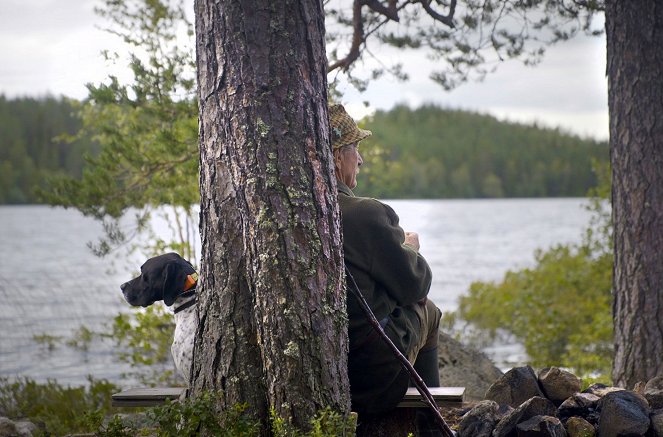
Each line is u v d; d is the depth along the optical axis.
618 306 5.75
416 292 3.54
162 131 6.85
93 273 31.84
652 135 5.53
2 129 121.62
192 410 3.09
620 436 3.71
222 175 3.19
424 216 99.62
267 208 3.08
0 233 73.50
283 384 3.06
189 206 7.38
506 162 149.38
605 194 12.50
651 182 5.53
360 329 3.46
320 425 2.98
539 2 6.26
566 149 153.62
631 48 5.58
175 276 3.78
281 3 3.15
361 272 3.46
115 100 6.68
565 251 15.59
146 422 3.17
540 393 4.27
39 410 6.86
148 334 8.62
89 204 7.25
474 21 6.38
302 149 3.13
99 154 7.56
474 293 18.06
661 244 5.52
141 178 7.47
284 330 3.06
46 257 44.25
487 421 3.85
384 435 3.71
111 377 10.36
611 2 5.70
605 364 10.66
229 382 3.20
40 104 121.06
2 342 13.51
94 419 3.49
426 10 6.04
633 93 5.58
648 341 5.54
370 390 3.55
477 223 87.62
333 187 3.22
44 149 120.19
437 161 145.00
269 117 3.11
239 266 3.19
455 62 6.67
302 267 3.07
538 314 14.04
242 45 3.13
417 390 3.62
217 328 3.23
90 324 15.17
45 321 16.17
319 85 3.22
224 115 3.17
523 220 93.88
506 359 13.33
